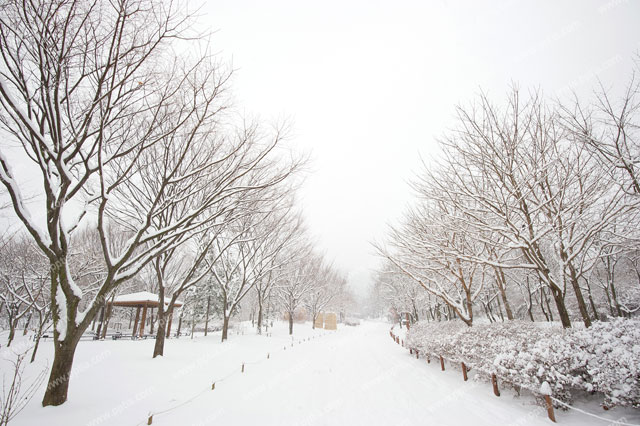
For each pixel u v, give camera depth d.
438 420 5.32
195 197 11.88
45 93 5.27
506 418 5.07
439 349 9.51
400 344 18.53
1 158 5.00
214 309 26.45
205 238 16.08
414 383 8.15
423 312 37.69
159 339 10.61
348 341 22.77
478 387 7.02
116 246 21.62
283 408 6.40
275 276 25.77
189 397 6.87
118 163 8.87
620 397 4.30
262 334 23.98
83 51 5.40
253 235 19.27
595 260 8.74
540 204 7.76
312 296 35.28
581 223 8.74
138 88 6.01
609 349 4.84
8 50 4.92
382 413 5.94
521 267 8.22
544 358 5.12
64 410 5.12
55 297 5.55
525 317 22.66
